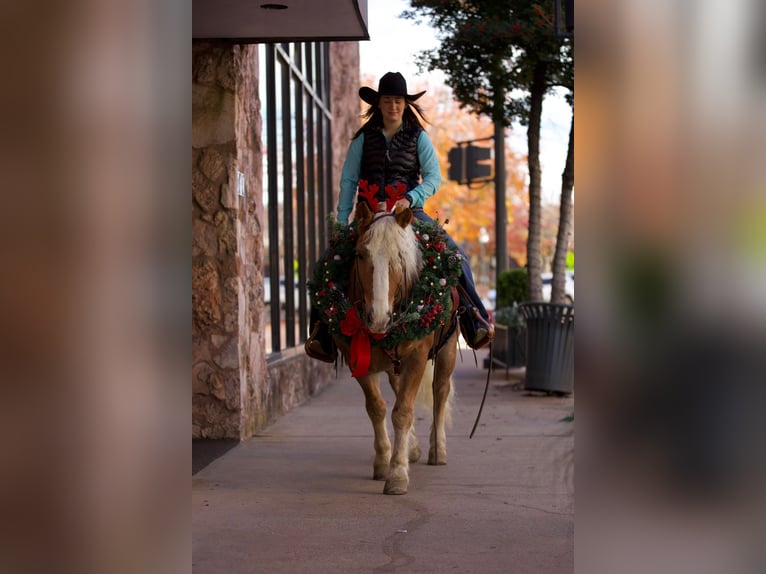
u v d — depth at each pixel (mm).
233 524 5199
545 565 4273
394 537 4875
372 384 6359
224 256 8250
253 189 8961
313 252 13875
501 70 12688
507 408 10336
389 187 6000
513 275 16391
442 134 33156
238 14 7520
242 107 8445
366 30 8164
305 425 9531
